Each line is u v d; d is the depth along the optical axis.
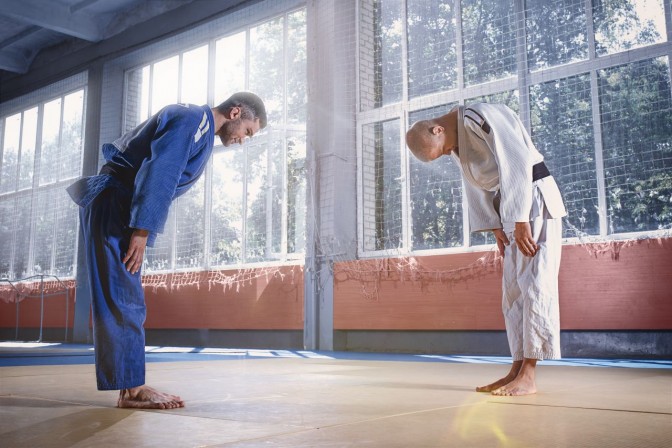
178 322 7.52
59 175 9.71
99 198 1.80
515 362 2.18
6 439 1.27
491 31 5.84
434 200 5.96
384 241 6.29
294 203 7.03
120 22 8.98
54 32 9.52
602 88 5.08
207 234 7.71
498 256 5.16
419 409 1.70
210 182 7.80
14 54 10.16
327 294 6.22
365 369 3.42
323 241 6.34
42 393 2.17
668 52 4.79
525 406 1.74
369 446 1.16
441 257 5.50
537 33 5.50
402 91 6.38
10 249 10.17
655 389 2.22
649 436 1.25
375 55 6.62
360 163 6.42
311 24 6.73
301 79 7.25
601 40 5.15
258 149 7.42
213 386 2.43
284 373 3.13
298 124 7.21
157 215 1.73
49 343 8.52
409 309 5.63
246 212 7.43
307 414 1.61
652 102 4.86
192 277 7.50
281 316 6.58
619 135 4.97
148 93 8.80
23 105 10.43
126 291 1.77
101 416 1.59
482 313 5.20
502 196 2.00
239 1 7.66
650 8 4.95
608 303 4.57
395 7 6.54
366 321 5.89
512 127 2.05
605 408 1.69
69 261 9.23
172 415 1.60
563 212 2.12
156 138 1.79
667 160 4.76
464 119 2.12
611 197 4.95
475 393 2.12
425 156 2.19
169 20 8.38
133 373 1.75
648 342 4.41
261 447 1.16
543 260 2.05
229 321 7.03
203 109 1.89
